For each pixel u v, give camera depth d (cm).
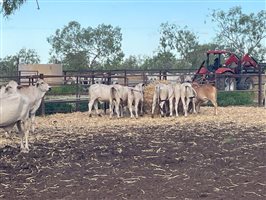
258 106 2536
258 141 1328
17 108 1109
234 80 3008
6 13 1586
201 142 1311
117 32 7994
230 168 987
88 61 7819
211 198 768
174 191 812
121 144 1281
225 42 6844
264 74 2911
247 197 774
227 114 2072
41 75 2050
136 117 1931
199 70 3147
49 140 1358
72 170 977
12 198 781
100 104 2444
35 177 923
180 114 2070
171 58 7462
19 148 1220
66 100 2236
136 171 962
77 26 7888
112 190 821
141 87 1956
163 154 1139
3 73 4909
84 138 1395
